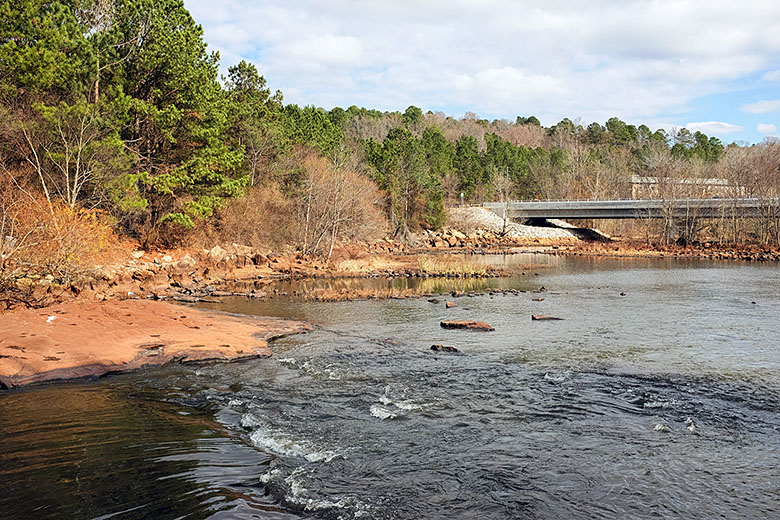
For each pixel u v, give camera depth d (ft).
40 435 32.68
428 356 55.36
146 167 128.06
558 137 621.31
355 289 112.47
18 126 94.58
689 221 258.57
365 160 245.24
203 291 105.19
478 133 633.20
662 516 24.09
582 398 41.42
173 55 116.67
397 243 232.32
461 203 340.39
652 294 105.09
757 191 243.81
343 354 56.03
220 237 150.61
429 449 31.48
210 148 127.85
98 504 23.97
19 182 98.58
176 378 46.60
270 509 24.16
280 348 58.75
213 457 29.91
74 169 103.71
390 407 39.17
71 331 53.06
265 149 173.06
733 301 94.94
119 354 49.37
